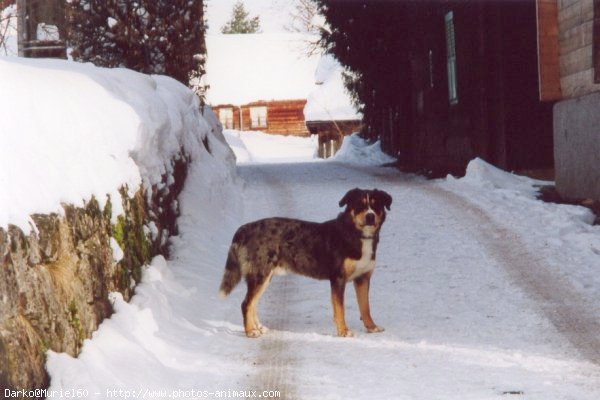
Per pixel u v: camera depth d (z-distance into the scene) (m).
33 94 8.19
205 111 21.69
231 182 19.28
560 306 10.49
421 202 17.98
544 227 14.97
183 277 12.01
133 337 8.48
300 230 9.83
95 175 8.98
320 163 32.53
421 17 28.47
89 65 11.68
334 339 9.43
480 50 23.05
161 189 13.05
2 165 6.59
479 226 15.29
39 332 6.63
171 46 21.58
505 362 8.30
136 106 11.59
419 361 8.42
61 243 7.49
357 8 29.38
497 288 11.53
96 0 20.97
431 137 28.47
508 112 22.11
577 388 7.37
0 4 18.19
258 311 10.88
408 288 11.75
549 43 18.64
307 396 7.28
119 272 9.33
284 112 73.44
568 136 17.92
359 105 44.38
